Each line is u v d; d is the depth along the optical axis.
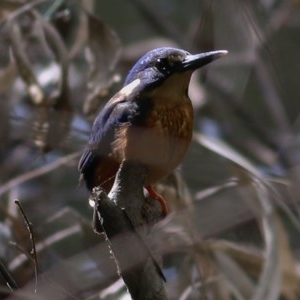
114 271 10.79
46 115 12.30
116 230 7.55
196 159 13.02
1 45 13.27
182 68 9.54
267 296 11.03
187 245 11.70
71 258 12.38
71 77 14.60
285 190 11.72
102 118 9.48
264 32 17.91
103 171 9.55
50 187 15.12
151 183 9.28
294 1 17.84
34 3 13.12
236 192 11.45
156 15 18.44
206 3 15.97
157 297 7.66
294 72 18.30
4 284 11.47
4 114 13.06
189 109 9.55
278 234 11.46
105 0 18.59
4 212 13.10
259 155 16.73
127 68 17.08
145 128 9.24
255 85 18.19
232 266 11.88
